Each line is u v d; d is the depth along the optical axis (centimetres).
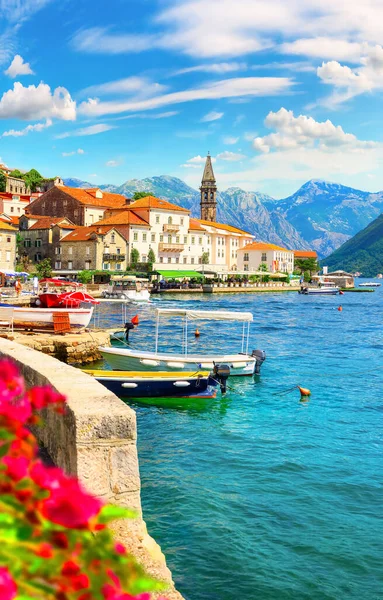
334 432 2034
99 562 227
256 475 1573
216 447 1836
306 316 7938
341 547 1155
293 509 1341
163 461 1692
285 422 2177
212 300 10656
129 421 680
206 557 1106
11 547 217
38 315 4222
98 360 3800
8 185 15738
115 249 12362
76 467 665
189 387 2511
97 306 8294
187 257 14650
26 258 12612
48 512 219
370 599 977
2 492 227
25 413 275
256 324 6544
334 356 4094
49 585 214
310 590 1001
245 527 1242
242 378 3095
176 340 4844
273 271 17288
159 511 1323
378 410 2397
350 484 1505
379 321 7269
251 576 1041
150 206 13412
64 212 13762
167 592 574
